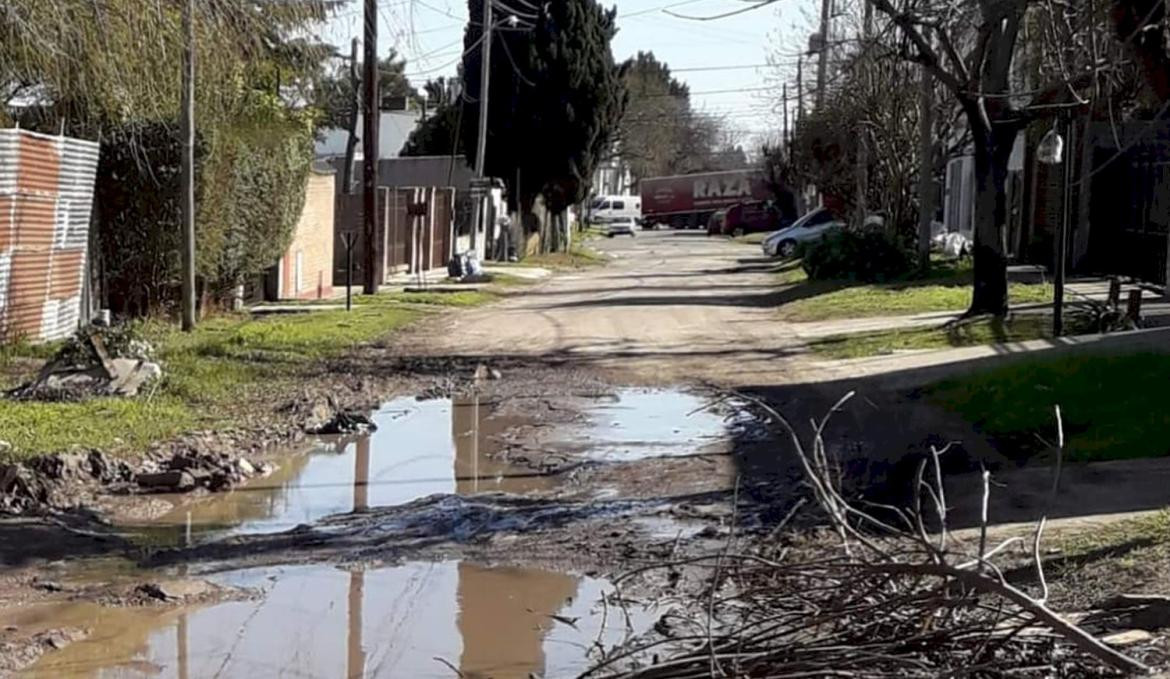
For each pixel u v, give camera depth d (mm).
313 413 13969
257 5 14805
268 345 19188
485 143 43219
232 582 8148
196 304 22266
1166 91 7547
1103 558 7621
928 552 6094
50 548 8789
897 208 35938
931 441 11773
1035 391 13039
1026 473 10227
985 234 20578
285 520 9758
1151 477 9750
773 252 48469
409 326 23125
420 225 38969
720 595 7504
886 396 14508
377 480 11148
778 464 11430
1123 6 7527
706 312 26125
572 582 8125
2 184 16188
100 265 20344
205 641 7023
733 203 92500
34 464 10430
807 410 14109
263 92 23953
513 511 9977
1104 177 29562
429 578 8242
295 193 24656
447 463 11867
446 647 6969
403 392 15922
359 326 22281
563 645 6973
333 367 17594
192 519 9734
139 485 10625
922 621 5945
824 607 6199
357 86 37000
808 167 44250
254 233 23156
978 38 18531
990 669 5625
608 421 13914
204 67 15461
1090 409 12062
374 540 9164
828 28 35812
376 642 7039
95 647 6891
